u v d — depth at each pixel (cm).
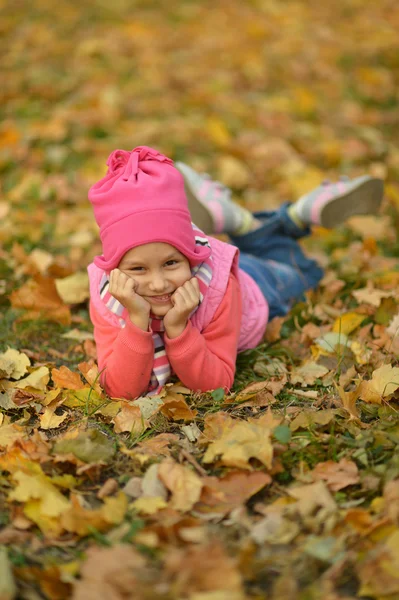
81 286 333
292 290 319
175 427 238
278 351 288
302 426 228
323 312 312
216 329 251
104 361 251
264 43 748
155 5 855
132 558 173
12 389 255
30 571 172
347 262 365
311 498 196
